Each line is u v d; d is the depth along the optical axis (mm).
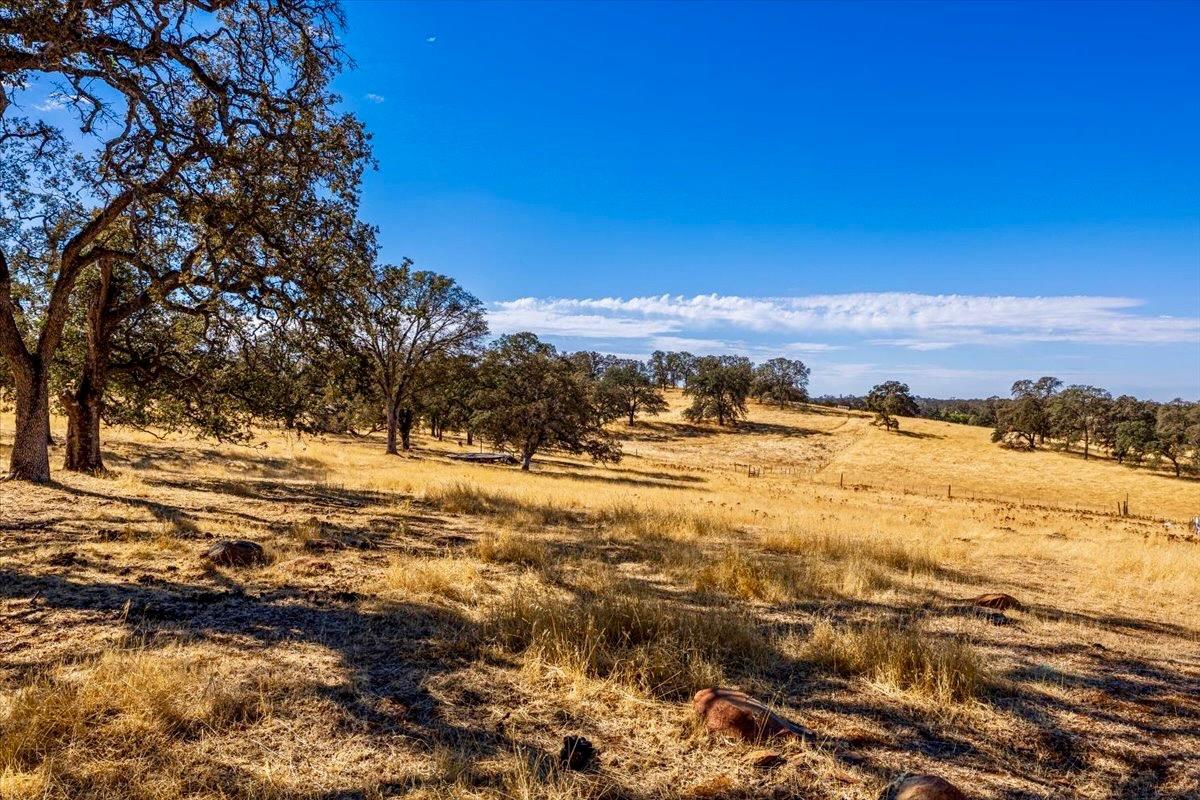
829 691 4281
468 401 43188
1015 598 7715
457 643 4664
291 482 15977
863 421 114750
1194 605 8133
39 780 2602
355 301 12922
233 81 11078
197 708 3340
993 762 3400
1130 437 79938
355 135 12016
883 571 8805
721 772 3084
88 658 3879
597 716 3658
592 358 130625
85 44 8906
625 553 9211
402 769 2939
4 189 10891
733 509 17141
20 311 14562
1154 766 3447
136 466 16188
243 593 5641
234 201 11359
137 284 14930
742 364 136625
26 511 8602
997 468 78750
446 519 11625
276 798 2658
